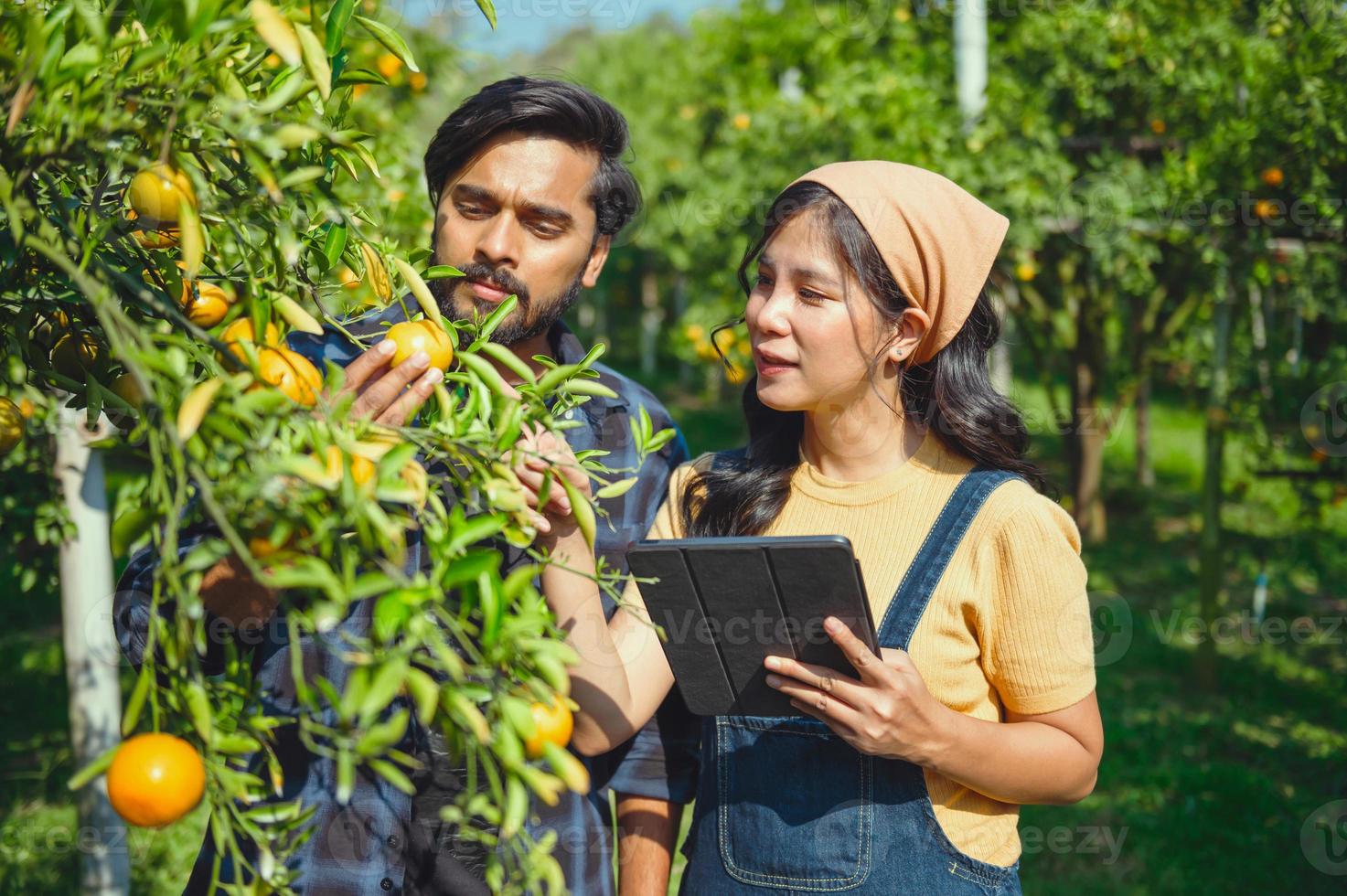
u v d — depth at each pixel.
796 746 1.44
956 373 1.49
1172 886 3.57
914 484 1.49
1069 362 7.82
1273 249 4.82
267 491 0.88
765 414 1.65
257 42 1.02
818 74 8.09
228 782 0.96
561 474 1.20
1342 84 3.79
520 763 0.95
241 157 0.98
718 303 7.34
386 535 0.92
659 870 1.71
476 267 1.60
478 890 1.55
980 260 1.46
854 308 1.43
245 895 0.97
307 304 1.51
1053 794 1.40
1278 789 4.34
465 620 0.99
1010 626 1.40
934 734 1.32
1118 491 9.41
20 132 0.95
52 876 3.39
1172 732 4.91
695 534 1.66
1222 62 5.08
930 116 5.95
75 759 3.03
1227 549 6.88
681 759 1.75
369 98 4.30
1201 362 7.72
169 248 1.11
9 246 1.04
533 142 1.59
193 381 0.93
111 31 0.94
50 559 3.21
